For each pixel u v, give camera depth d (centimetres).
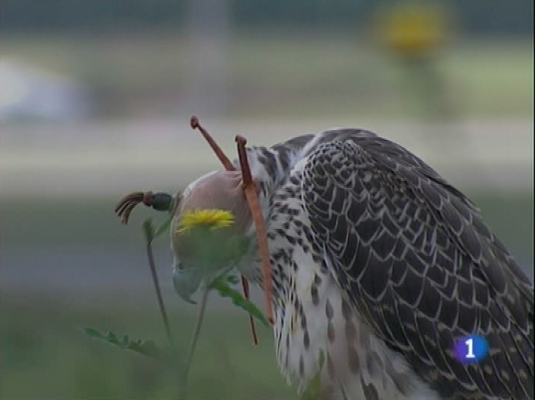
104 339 734
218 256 752
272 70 4503
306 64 4553
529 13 4825
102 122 3997
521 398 870
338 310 848
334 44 4803
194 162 3189
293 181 858
